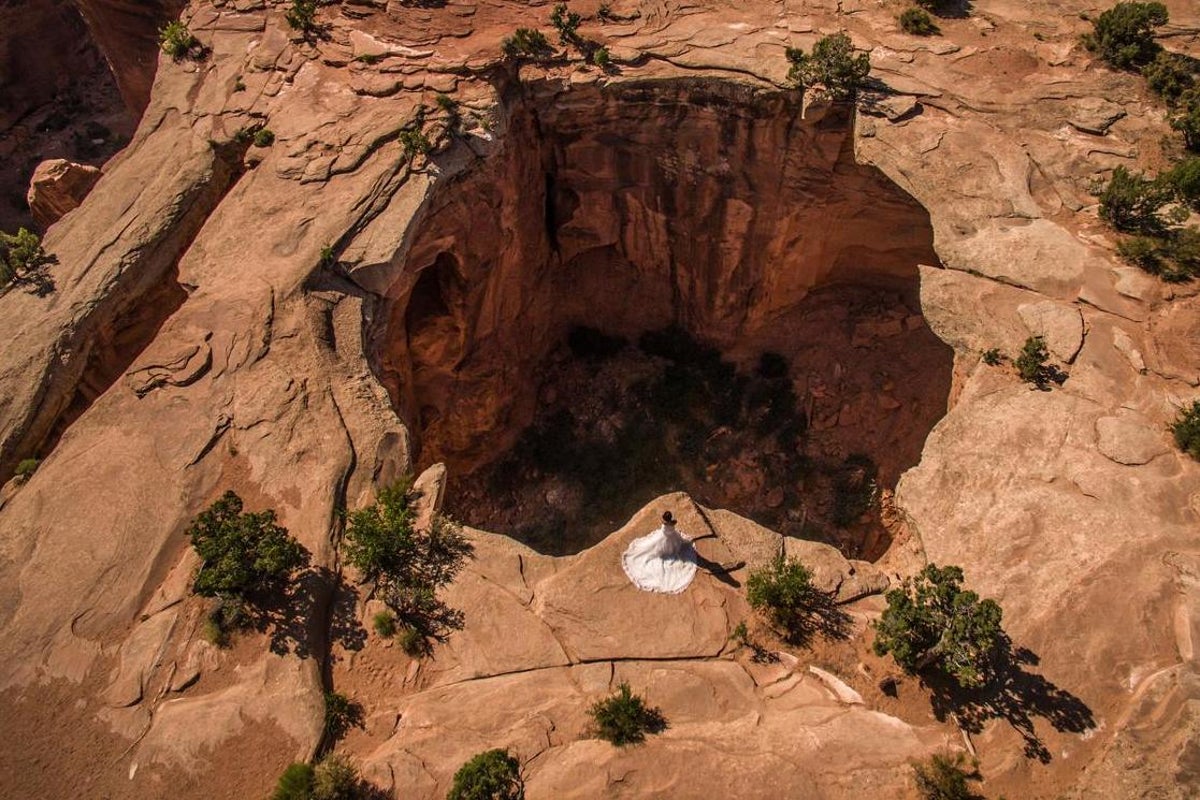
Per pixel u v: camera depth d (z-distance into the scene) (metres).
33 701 12.62
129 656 12.92
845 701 12.42
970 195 18.94
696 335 27.19
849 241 24.39
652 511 14.70
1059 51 22.25
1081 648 12.60
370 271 18.09
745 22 23.31
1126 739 11.62
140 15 31.80
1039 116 20.41
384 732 12.13
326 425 15.67
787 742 11.77
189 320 17.23
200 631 13.07
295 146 20.58
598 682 12.55
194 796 11.59
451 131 20.25
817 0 24.20
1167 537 13.55
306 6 23.52
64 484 15.12
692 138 22.52
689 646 13.02
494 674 12.71
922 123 20.33
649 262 26.14
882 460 23.77
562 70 21.91
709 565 13.98
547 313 26.91
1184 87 20.62
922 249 23.83
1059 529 13.88
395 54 22.30
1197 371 15.64
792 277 25.56
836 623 13.37
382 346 18.72
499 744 11.75
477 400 24.33
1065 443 14.91
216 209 19.52
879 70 21.55
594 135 22.94
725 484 24.75
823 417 24.81
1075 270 17.34
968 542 14.12
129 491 14.94
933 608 12.09
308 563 13.77
